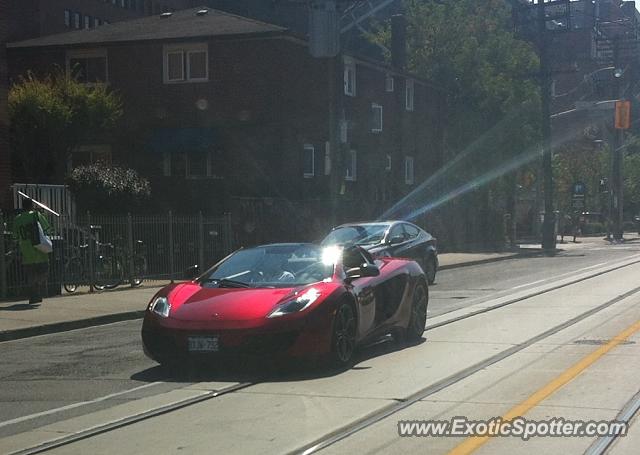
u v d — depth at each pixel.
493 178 46.34
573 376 9.36
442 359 10.65
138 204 26.67
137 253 22.03
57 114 27.06
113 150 32.53
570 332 12.80
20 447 6.99
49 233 17.75
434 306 17.03
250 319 9.39
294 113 31.75
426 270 22.31
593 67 85.44
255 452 6.68
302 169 32.41
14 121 26.97
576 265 30.25
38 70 33.03
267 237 28.75
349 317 10.20
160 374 10.20
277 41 30.97
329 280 10.34
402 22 45.69
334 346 9.80
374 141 38.59
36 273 17.05
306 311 9.53
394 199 40.06
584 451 6.53
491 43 47.59
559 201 69.06
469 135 46.34
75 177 26.17
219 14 34.59
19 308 16.53
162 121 32.03
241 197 29.34
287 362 9.52
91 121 28.12
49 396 9.07
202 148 30.73
